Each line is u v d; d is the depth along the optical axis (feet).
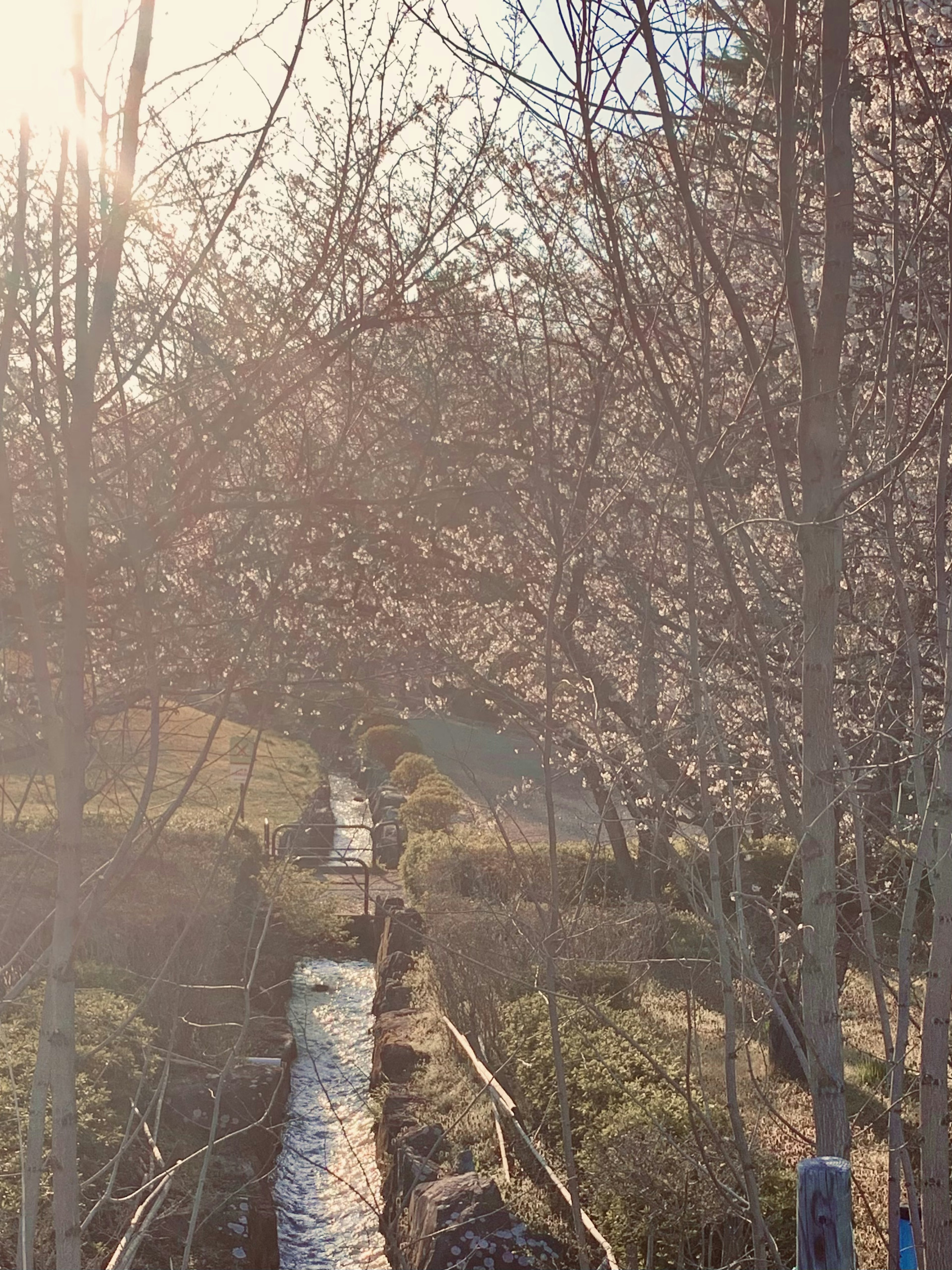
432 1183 21.62
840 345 10.60
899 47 14.56
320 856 51.34
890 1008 23.58
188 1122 22.11
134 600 8.98
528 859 30.91
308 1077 32.22
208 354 9.38
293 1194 24.97
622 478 12.33
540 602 13.94
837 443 11.93
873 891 17.95
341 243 8.95
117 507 8.93
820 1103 10.53
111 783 9.51
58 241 8.49
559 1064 10.53
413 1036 32.01
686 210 9.85
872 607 18.47
